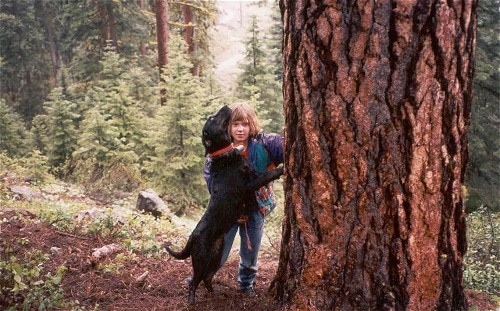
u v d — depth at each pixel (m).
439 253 2.52
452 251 2.56
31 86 21.72
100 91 13.19
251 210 3.64
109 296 3.76
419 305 2.50
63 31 23.23
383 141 2.39
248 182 3.46
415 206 2.42
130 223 6.21
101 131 11.88
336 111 2.43
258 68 13.70
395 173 2.41
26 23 21.02
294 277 2.71
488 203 8.73
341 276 2.55
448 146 2.43
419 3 2.28
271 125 13.70
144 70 19.22
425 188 2.42
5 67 20.55
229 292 3.71
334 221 2.53
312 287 2.62
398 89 2.35
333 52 2.40
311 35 2.44
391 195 2.43
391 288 2.49
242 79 13.88
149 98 15.34
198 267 3.44
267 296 2.98
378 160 2.42
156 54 21.73
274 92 13.73
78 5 18.78
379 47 2.33
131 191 10.96
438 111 2.37
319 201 2.55
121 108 12.38
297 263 2.68
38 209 6.59
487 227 6.62
